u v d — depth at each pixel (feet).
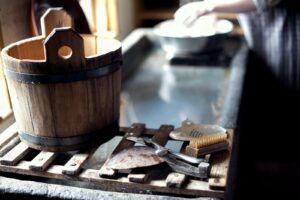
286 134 6.29
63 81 2.72
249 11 5.70
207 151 2.86
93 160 3.16
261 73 6.05
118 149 3.00
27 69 2.70
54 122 2.84
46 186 2.73
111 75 2.95
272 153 6.50
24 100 2.83
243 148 4.68
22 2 3.78
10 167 2.86
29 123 2.91
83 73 2.75
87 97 2.84
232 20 7.54
